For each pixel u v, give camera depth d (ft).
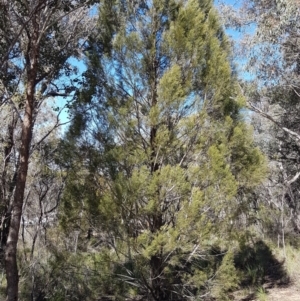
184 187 20.34
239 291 27.61
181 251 21.83
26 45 23.99
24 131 20.53
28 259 28.63
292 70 38.96
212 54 23.38
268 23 34.37
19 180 20.10
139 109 22.94
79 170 22.84
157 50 23.73
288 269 31.55
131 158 20.98
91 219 21.99
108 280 22.65
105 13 24.79
